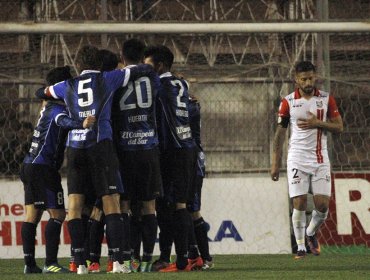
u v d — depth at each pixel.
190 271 26.17
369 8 48.50
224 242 38.12
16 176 40.25
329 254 36.97
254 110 40.22
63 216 27.36
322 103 32.62
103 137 24.03
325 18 39.09
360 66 43.50
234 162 39.91
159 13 49.84
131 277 23.00
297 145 32.81
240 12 49.88
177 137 25.94
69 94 24.42
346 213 38.88
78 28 37.97
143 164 25.11
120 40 44.19
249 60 46.69
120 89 25.14
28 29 37.91
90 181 24.66
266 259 34.06
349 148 42.47
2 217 37.53
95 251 26.58
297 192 32.91
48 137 26.97
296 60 44.97
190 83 40.09
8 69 45.28
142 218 25.89
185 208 26.31
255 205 38.47
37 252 37.19
